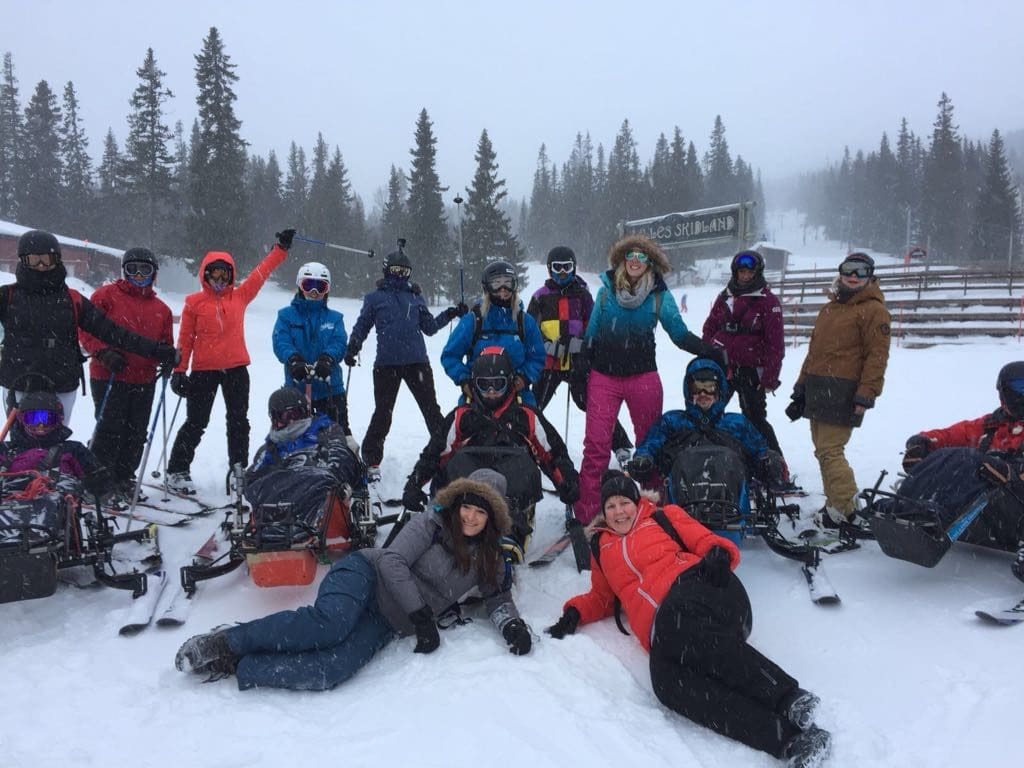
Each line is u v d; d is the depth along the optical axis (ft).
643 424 16.20
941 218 240.94
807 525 16.47
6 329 14.87
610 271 16.12
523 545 13.28
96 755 8.36
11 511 11.48
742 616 9.59
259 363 56.18
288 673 9.77
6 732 8.86
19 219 176.35
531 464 13.88
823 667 10.55
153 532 14.70
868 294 15.01
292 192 207.10
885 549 12.34
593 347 16.20
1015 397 13.48
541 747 8.36
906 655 10.72
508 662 10.25
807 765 8.07
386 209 185.88
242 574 13.97
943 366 42.42
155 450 24.41
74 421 30.32
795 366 47.06
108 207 175.83
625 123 276.41
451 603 11.55
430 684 9.72
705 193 292.20
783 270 101.71
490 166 137.90
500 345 16.08
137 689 9.87
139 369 17.43
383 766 8.05
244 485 13.42
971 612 11.86
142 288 17.47
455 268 140.46
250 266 125.90
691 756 8.39
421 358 20.22
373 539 14.53
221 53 117.70
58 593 13.25
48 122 175.94
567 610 11.69
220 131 117.60
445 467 14.23
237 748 8.46
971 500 12.35
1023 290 71.77
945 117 246.47
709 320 18.38
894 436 24.02
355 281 157.89
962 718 9.07
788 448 23.36
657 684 9.39
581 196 250.98
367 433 20.38
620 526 11.47
